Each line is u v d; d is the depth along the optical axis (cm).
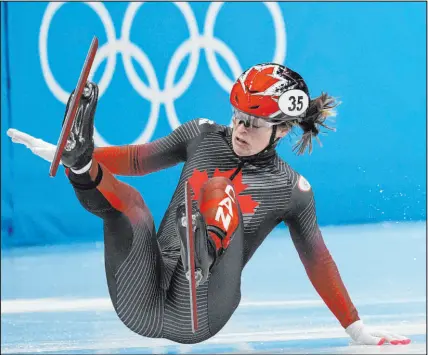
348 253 2198
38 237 2564
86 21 2577
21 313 1747
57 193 2569
